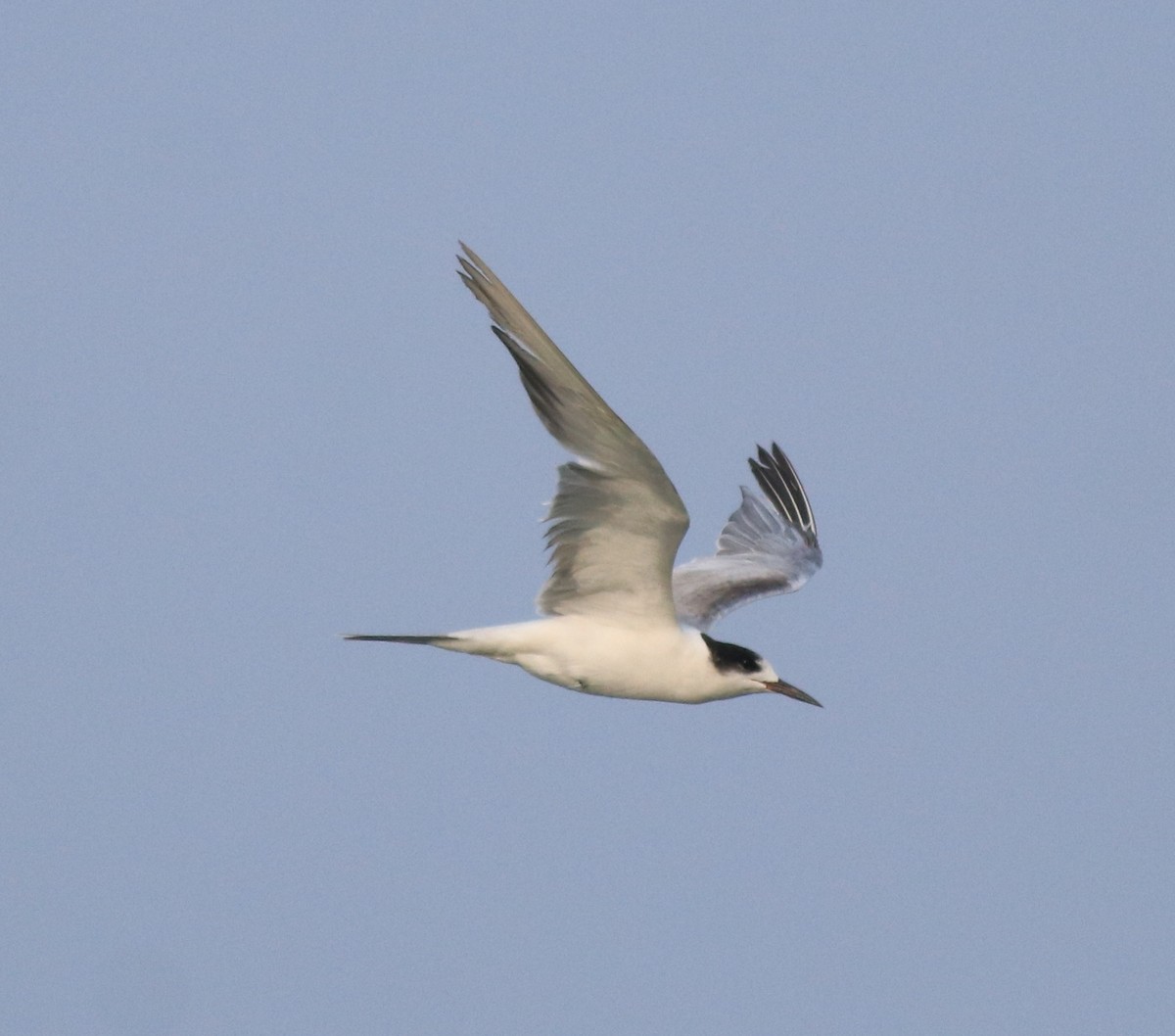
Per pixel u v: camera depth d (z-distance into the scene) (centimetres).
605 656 1490
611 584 1469
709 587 1817
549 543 1431
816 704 1581
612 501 1372
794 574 1855
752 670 1576
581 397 1271
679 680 1529
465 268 1266
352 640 1483
